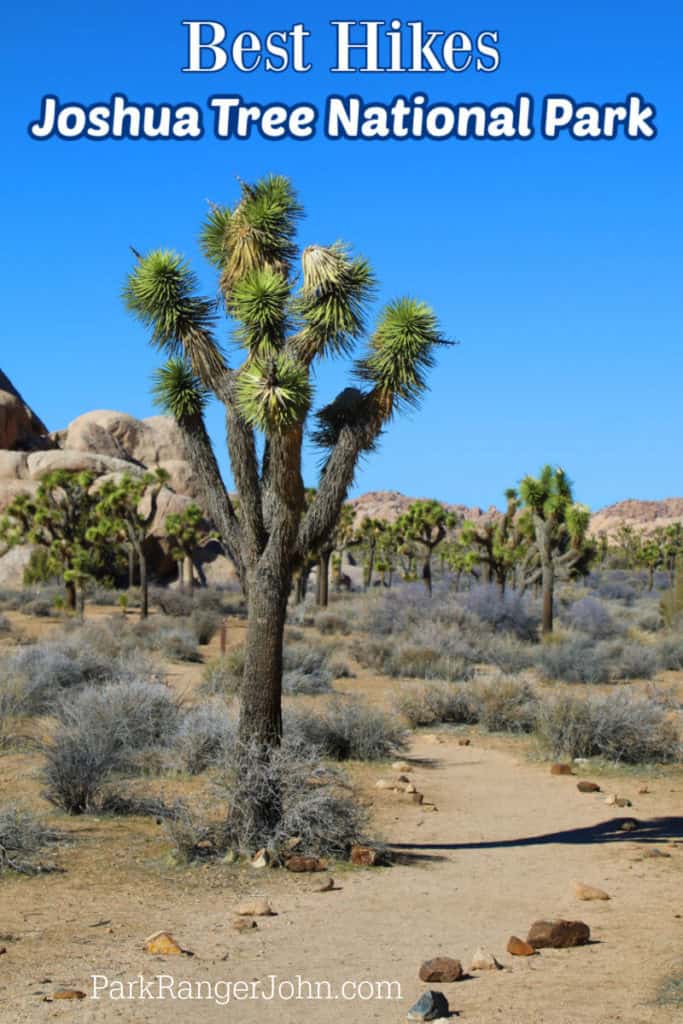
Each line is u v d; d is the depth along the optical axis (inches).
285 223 395.5
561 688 882.1
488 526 1638.8
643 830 443.8
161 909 315.0
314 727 602.9
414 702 756.6
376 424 383.9
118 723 573.0
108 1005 226.1
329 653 1131.9
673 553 3152.1
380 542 2613.2
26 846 373.1
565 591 2432.3
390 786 524.1
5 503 2487.7
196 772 530.0
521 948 265.3
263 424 360.5
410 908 319.9
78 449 2876.5
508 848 410.3
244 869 364.8
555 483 1277.1
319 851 383.2
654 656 1115.9
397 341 373.1
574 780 557.3
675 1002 214.8
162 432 3120.1
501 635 1278.3
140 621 1482.5
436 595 1601.9
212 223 412.8
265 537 393.4
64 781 448.8
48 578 2201.0
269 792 383.6
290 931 292.2
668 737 627.2
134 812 449.4
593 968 249.3
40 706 706.2
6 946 272.5
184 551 2133.4
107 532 1740.9
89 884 341.1
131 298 389.4
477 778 562.3
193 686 848.9
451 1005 220.1
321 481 389.1
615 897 334.0
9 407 2856.8
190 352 386.9
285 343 382.0
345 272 370.9
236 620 1678.2
